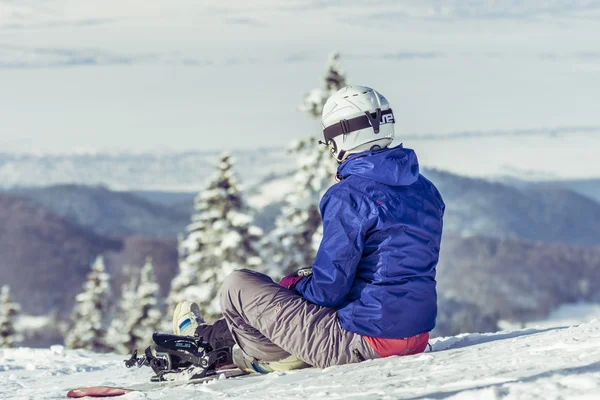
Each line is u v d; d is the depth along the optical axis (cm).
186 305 512
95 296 4591
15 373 687
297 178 3070
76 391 464
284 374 458
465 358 413
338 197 454
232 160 3147
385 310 450
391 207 449
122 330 4531
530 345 430
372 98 476
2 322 4616
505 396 282
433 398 304
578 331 459
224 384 445
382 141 474
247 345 484
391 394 328
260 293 473
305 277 489
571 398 266
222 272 3058
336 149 482
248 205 3159
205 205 3131
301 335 463
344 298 462
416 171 461
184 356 484
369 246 453
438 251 467
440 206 471
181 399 407
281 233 3045
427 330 464
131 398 427
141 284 4559
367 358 457
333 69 3016
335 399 337
